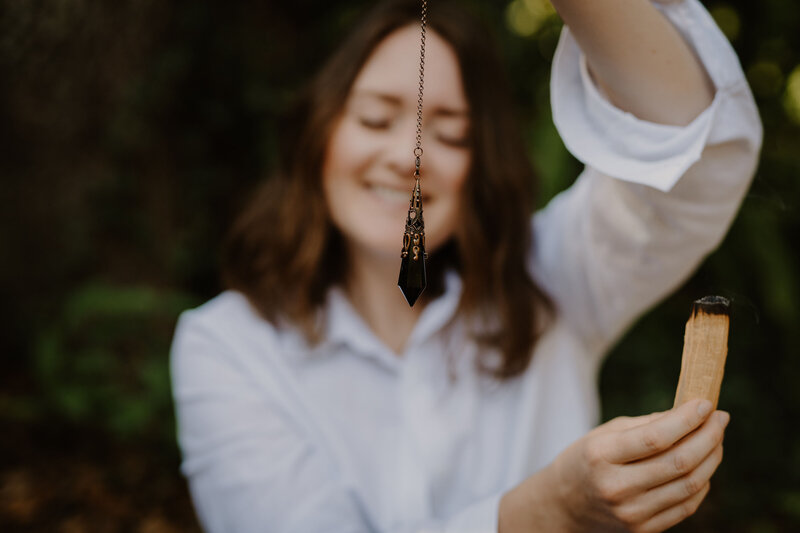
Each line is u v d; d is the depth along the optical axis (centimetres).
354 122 65
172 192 174
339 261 71
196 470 67
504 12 154
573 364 71
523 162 70
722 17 150
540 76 154
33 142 167
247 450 65
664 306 154
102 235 173
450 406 68
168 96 168
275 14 173
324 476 65
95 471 143
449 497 67
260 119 174
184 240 175
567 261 66
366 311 71
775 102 151
